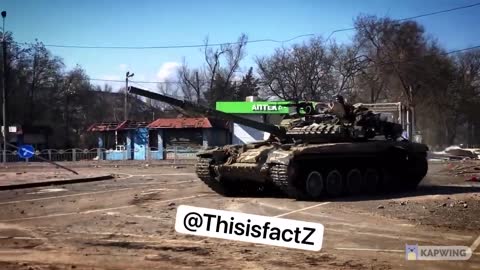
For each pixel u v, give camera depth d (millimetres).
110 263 7953
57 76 61750
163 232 10570
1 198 17016
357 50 58594
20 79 56906
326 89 61688
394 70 54781
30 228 11125
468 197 15875
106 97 77562
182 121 47656
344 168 17453
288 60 62562
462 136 70750
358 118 17906
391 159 19047
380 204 14602
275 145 17000
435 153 51188
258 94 69875
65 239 9859
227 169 16953
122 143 51031
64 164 38781
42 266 7750
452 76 59000
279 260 8188
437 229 10805
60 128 61156
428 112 60375
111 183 22578
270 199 16078
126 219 12297
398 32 55500
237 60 67812
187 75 69312
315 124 17703
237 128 48375
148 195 17422
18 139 53719
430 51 55594
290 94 62781
